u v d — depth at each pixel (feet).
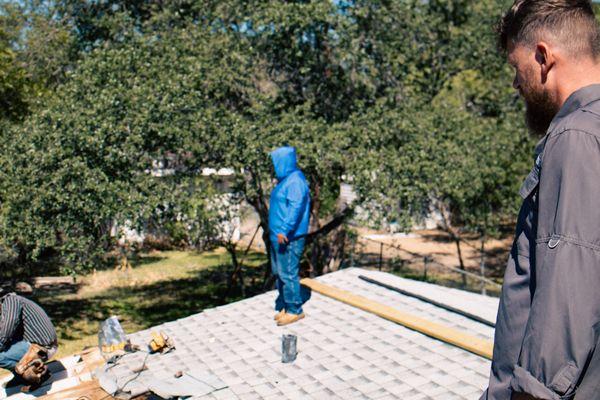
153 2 51.03
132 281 72.18
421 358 17.52
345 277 28.58
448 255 84.64
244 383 16.88
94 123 35.42
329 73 47.47
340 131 42.98
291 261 21.86
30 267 63.10
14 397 17.79
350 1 48.37
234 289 66.85
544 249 3.96
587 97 4.15
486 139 51.98
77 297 64.69
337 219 41.88
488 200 57.41
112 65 39.78
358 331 20.48
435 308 22.91
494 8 56.34
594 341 3.76
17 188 34.53
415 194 42.45
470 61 57.57
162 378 17.62
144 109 36.81
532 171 4.36
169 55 42.06
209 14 47.50
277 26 43.14
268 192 42.63
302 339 20.25
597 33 4.38
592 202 3.78
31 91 54.75
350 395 15.51
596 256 3.74
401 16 50.24
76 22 53.16
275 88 48.88
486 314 20.80
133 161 37.19
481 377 15.89
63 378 19.08
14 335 18.35
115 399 16.81
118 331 20.08
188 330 22.59
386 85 50.24
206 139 39.32
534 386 3.80
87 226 35.47
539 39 4.43
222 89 43.24
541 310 3.83
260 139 40.01
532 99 4.62
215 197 41.39
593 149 3.87
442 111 51.39
